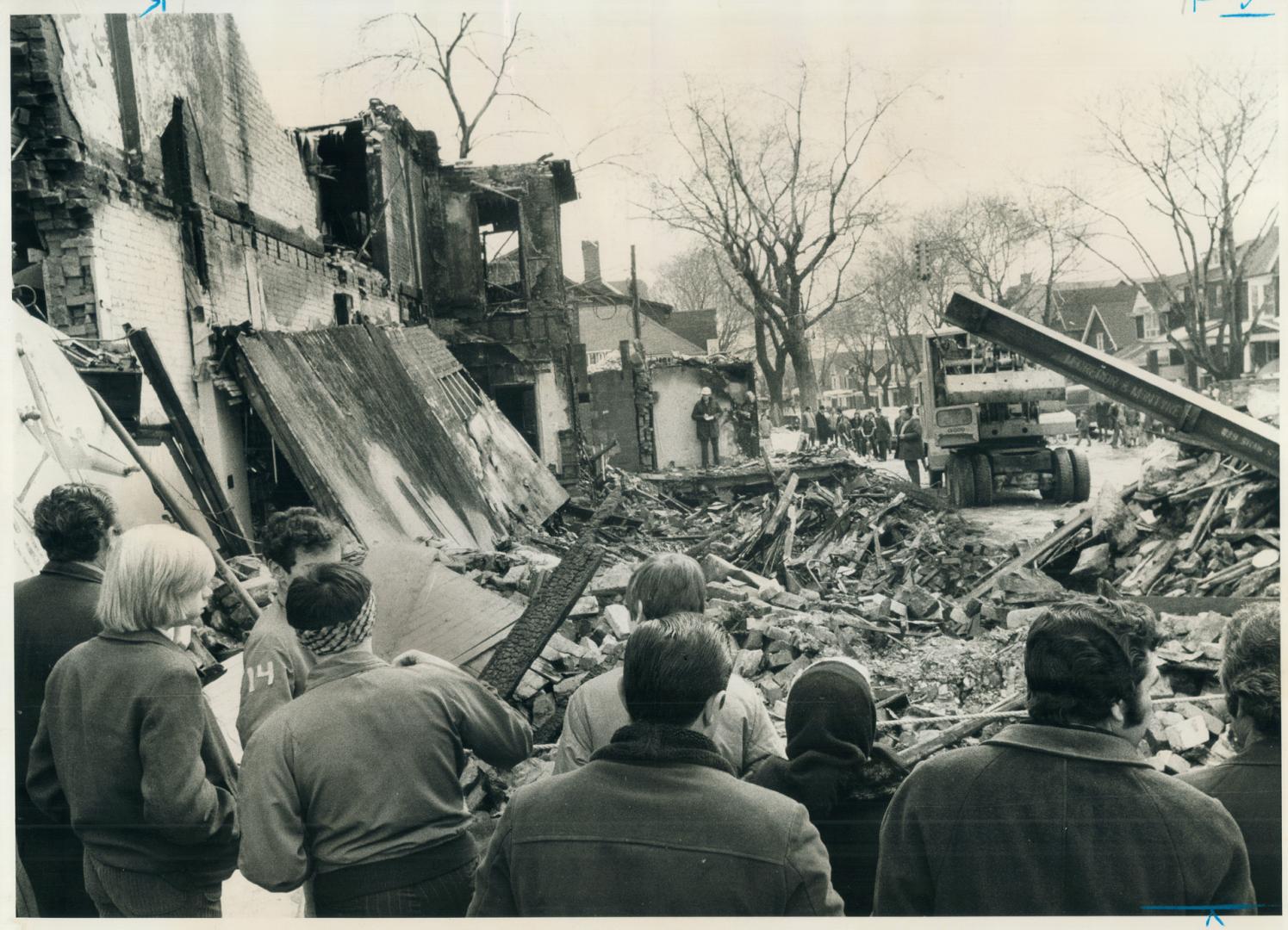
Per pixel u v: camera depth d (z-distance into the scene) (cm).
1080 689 178
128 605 217
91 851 224
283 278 950
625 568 623
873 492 1124
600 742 228
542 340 1524
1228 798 196
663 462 1684
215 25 804
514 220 1609
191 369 703
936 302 1252
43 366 456
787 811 165
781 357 1605
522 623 359
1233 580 619
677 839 161
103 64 623
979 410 1179
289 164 1005
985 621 628
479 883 175
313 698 205
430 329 1414
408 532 708
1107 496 735
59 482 418
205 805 215
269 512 767
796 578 860
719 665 173
